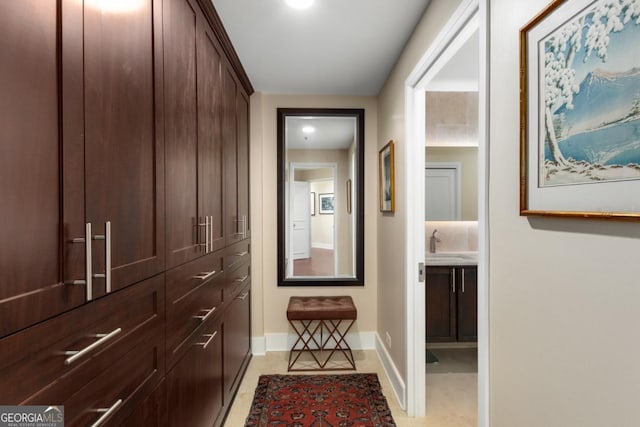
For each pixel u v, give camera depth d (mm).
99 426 789
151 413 1067
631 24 586
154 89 1080
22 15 579
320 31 1901
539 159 825
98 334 789
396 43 2041
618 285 626
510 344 968
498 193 1021
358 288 3004
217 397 1812
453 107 3215
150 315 1063
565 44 736
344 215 3066
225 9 1683
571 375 740
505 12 971
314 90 2859
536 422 855
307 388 2307
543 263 827
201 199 1546
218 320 1824
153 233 1076
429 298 2807
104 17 814
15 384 571
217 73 1813
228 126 2055
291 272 3039
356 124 2998
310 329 2984
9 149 557
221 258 1888
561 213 748
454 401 2164
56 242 658
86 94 743
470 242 3297
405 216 2061
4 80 547
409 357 1999
